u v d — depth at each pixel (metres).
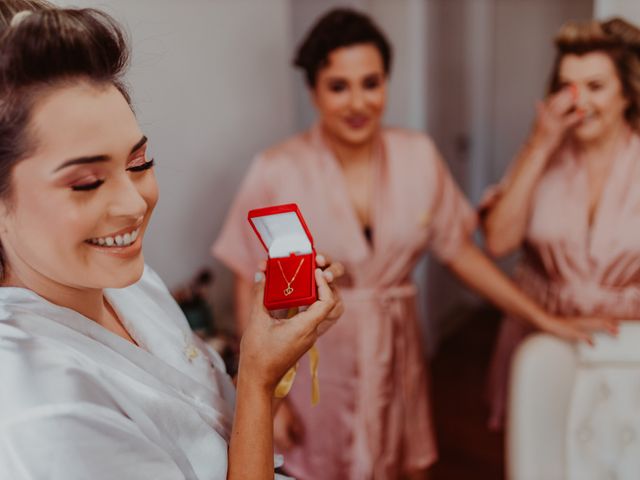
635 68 1.29
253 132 1.92
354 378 1.44
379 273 1.46
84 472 0.49
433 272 2.85
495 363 1.65
